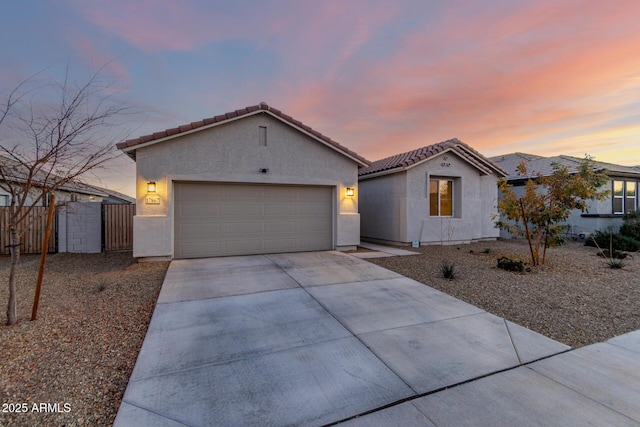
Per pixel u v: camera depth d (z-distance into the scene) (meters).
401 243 12.68
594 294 5.96
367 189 14.90
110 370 3.17
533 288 6.34
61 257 10.05
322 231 10.90
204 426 2.38
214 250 9.45
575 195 8.16
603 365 3.38
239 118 9.29
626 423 2.44
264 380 3.03
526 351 3.69
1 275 7.29
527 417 2.50
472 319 4.70
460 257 9.88
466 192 13.65
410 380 3.05
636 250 11.97
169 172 8.78
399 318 4.71
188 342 3.82
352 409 2.61
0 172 4.22
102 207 11.23
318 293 5.91
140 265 8.26
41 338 3.81
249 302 5.35
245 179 9.54
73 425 2.35
